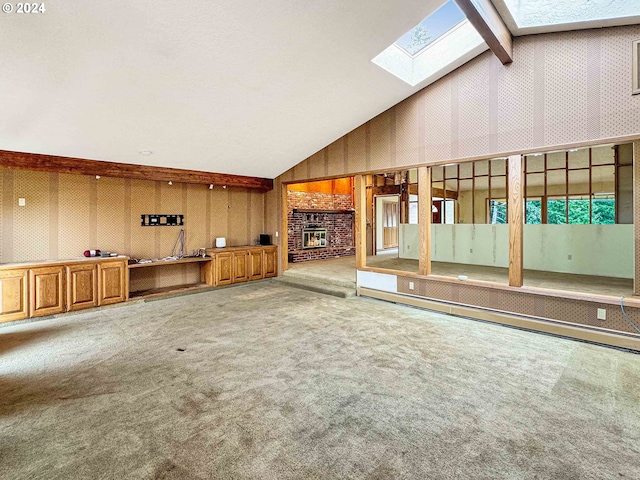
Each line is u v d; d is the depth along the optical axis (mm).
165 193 6242
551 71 3777
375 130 5496
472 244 7930
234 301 5582
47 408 2387
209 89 3842
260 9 2803
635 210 3416
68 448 1966
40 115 3701
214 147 5410
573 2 3383
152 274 6117
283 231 7547
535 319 4004
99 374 2918
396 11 3090
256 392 2605
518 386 2678
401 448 1963
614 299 3465
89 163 5012
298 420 2240
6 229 4582
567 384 2697
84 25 2639
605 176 8461
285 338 3805
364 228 5973
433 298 4996
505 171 8695
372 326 4234
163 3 2582
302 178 6848
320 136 5805
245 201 7562
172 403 2451
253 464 1833
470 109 4414
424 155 4918
